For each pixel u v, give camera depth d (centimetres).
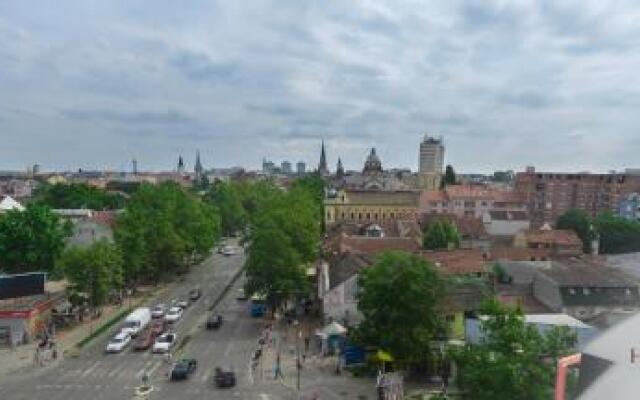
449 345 5731
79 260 8681
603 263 10081
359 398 5725
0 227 9719
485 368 4200
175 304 9694
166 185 16488
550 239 13238
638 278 8306
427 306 6128
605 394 1484
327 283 8681
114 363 6806
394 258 6328
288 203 13638
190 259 13538
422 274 6175
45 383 6106
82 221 12825
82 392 5844
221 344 7600
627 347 1606
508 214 16712
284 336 7969
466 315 6750
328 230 17400
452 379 6138
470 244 13962
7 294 8088
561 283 7462
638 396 1425
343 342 7031
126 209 12850
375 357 6362
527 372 4016
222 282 11800
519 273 8731
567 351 4144
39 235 9812
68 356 7050
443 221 14000
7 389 5922
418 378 6250
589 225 14812
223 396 5769
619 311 6366
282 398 5728
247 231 16262
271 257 8944
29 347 7444
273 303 9131
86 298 9100
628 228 14700
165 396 5753
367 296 6338
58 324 8419
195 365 6638
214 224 14488
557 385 1700
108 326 8431
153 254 11244
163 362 6850
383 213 19875
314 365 6750
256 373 6469
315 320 8844
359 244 11206
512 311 4491
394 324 6097
